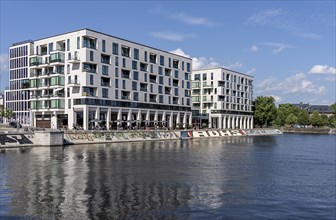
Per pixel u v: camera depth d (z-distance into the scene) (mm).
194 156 57500
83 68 99500
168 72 130750
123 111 109938
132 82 113812
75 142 80188
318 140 124375
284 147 85688
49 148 67938
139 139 100000
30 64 110062
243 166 46156
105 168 41219
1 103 158250
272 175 39094
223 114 159875
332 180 36562
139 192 28297
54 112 103812
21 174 35938
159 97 125125
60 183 31453
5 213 22109
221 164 47656
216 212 23188
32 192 27703
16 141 68312
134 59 115000
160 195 27422
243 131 155250
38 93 109562
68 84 100250
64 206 23750
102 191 28375
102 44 103625
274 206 25203
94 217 21516
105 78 105312
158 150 68438
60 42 106125
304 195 29062
